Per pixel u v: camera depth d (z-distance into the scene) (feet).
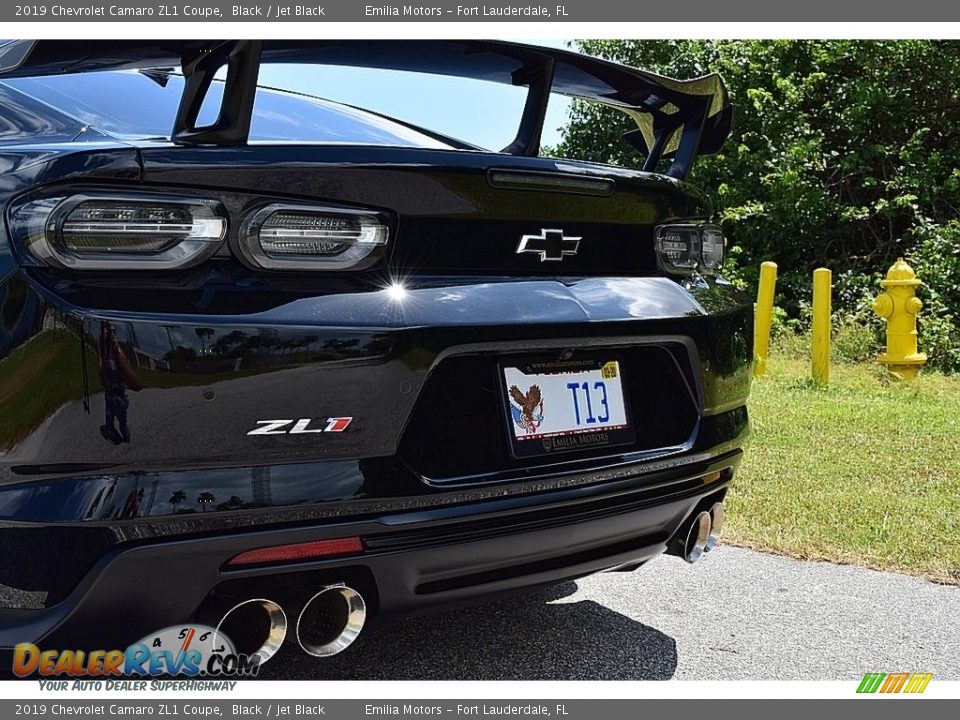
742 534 11.59
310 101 9.12
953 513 12.25
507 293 6.49
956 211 36.68
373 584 6.07
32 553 5.38
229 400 5.41
